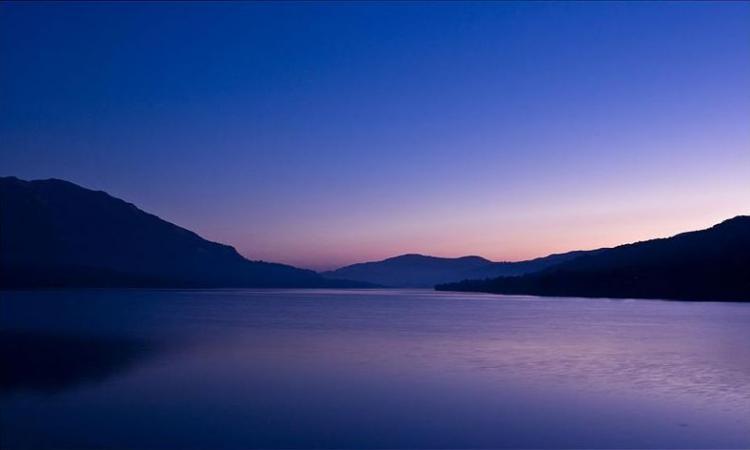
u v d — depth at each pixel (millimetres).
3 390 22062
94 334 42938
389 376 25047
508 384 23297
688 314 67625
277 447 15625
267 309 82750
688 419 18125
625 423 17688
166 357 30547
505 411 19047
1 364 28062
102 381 23719
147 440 16125
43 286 198500
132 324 52844
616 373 25688
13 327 49094
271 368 26953
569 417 18375
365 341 38375
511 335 42406
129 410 19141
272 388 22453
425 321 57656
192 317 63312
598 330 46375
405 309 83562
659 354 31703
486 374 25484
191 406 19688
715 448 15594
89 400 20438
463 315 67750
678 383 23500
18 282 195875
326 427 17297
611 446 15719
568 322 55594
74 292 161750
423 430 17047
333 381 23906
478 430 17016
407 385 23125
